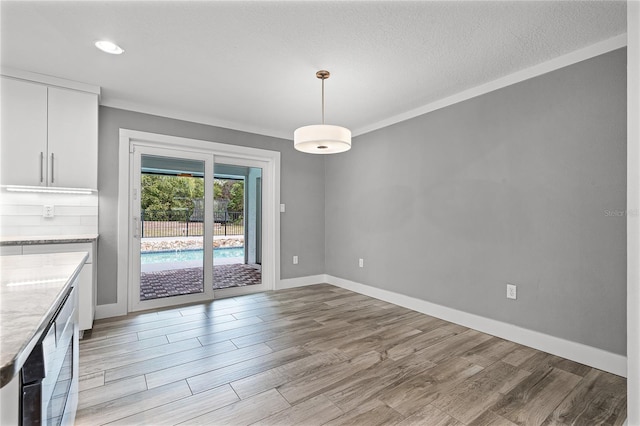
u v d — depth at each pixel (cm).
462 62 253
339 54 240
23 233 284
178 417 167
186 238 385
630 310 143
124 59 249
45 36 217
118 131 335
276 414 170
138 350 246
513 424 164
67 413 117
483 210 293
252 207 468
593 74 227
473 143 302
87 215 312
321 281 494
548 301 249
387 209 392
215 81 288
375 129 408
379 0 180
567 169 240
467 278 305
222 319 322
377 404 180
